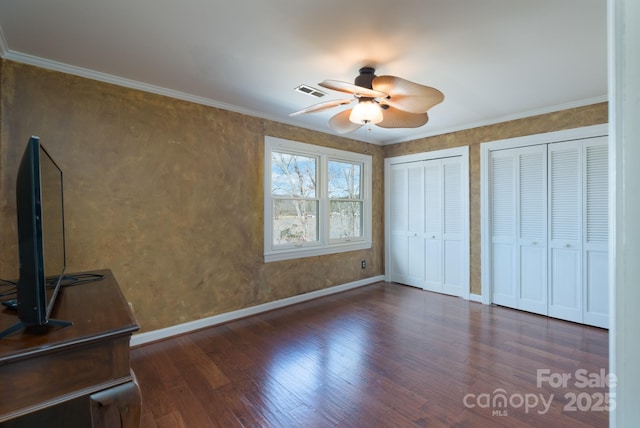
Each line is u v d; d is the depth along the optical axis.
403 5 1.69
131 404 1.13
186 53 2.21
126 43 2.08
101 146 2.56
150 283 2.82
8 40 2.03
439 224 4.42
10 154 2.19
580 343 2.79
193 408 1.93
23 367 0.98
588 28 1.89
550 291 3.45
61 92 2.39
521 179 3.63
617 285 0.41
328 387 2.15
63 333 1.08
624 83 0.40
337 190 4.55
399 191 4.94
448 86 2.78
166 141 2.90
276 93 2.95
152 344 2.79
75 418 1.05
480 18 1.80
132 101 2.71
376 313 3.59
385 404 1.97
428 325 3.22
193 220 3.07
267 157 3.64
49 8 1.71
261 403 1.98
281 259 3.79
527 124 3.56
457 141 4.19
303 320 3.37
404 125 2.60
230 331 3.08
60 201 1.70
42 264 1.10
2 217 2.15
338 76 2.57
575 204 3.28
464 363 2.45
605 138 3.08
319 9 1.73
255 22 1.84
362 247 4.79
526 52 2.19
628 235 0.40
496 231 3.85
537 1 1.65
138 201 2.75
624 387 0.40
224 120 3.28
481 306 3.83
